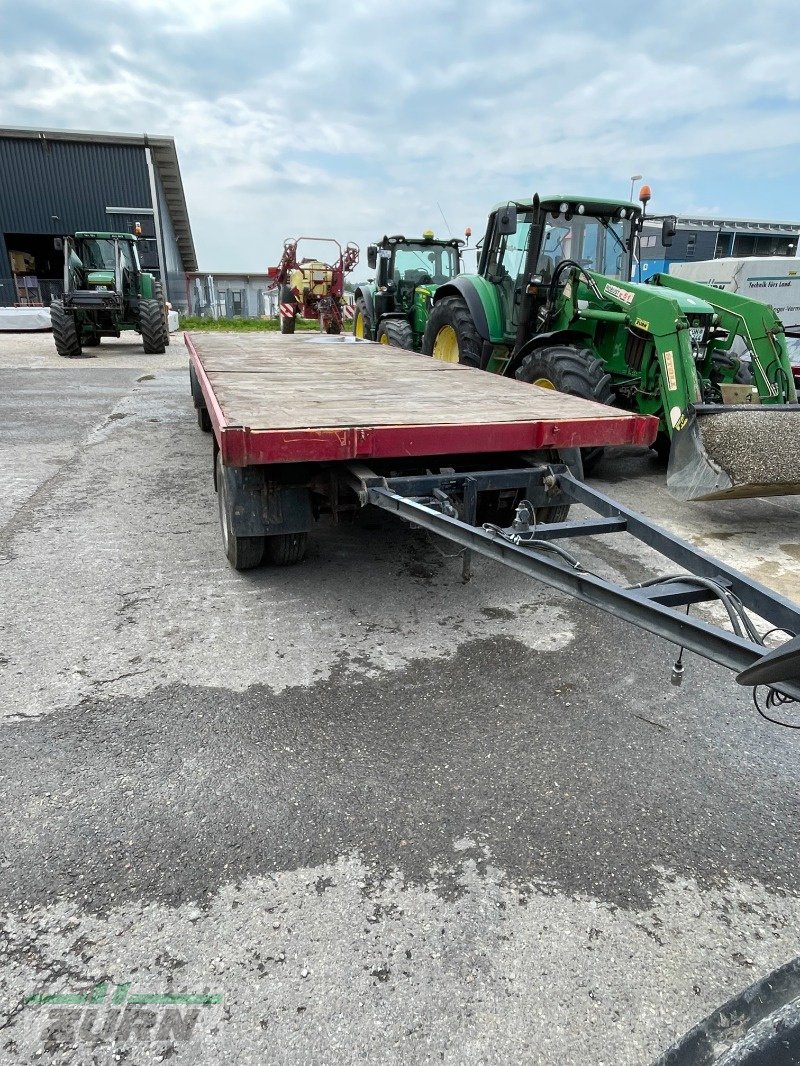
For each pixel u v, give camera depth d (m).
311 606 3.57
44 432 7.43
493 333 7.31
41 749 2.45
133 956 1.73
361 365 5.70
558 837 2.13
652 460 6.85
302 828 2.14
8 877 1.94
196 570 3.98
